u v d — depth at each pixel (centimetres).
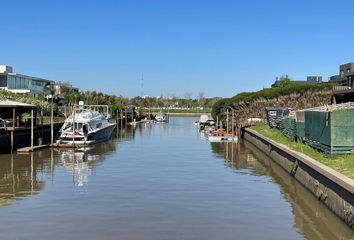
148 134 7462
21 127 4475
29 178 2988
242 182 2805
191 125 10775
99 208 2116
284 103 7175
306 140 3294
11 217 1966
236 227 1816
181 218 1942
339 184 1744
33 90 9612
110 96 12769
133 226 1820
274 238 1678
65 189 2578
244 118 7381
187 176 3012
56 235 1711
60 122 6234
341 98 5575
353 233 1625
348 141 2508
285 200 2300
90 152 4559
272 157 3950
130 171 3234
